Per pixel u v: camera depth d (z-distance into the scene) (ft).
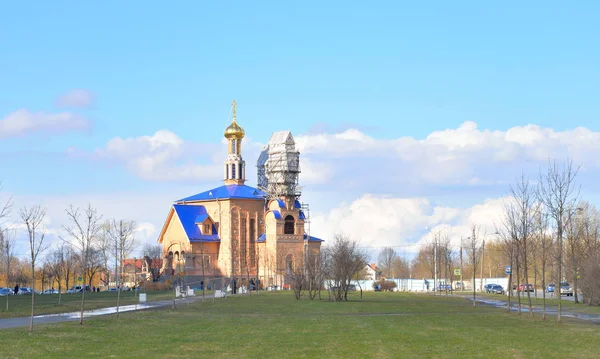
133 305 264.11
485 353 117.91
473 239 395.55
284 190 542.98
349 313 216.95
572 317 209.87
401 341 133.80
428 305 272.51
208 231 549.54
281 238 531.50
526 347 126.72
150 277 553.23
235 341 132.98
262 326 165.78
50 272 552.00
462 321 185.88
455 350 121.29
